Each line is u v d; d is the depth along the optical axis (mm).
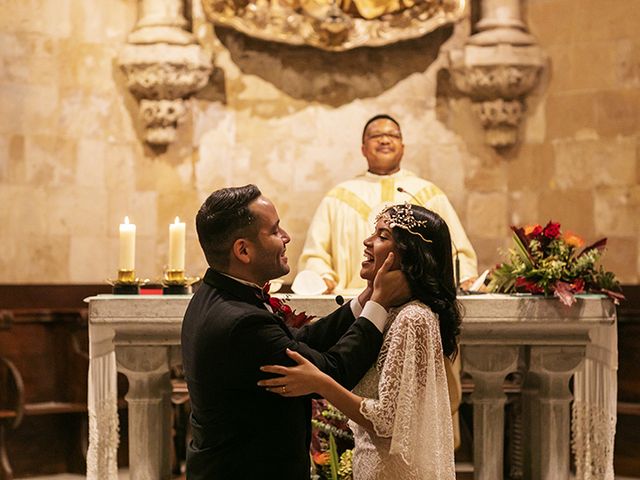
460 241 6375
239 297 3457
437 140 8156
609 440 5023
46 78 7789
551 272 4891
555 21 7988
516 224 8078
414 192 6461
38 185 7734
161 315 4805
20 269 7645
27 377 7203
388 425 3350
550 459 5141
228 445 3357
